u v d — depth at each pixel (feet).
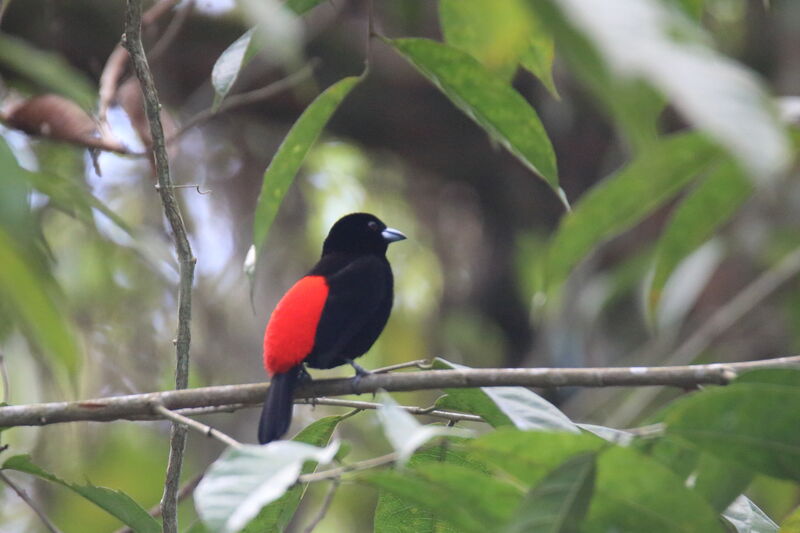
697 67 6.44
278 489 13.52
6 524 44.29
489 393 19.02
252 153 55.06
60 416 22.04
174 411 22.43
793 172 41.91
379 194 63.31
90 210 30.48
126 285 48.47
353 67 53.01
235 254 54.39
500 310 63.62
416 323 62.80
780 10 52.54
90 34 46.11
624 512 15.76
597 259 54.70
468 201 64.80
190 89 51.39
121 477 48.14
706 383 20.40
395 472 15.65
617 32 6.37
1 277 26.35
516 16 15.74
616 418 40.88
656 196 21.21
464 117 56.59
